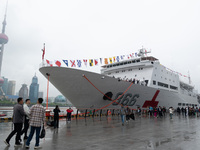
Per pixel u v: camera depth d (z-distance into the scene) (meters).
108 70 29.08
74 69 15.98
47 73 16.05
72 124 12.28
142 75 25.78
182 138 7.10
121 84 19.48
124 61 28.27
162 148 5.40
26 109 6.77
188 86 44.34
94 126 11.17
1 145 5.92
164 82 28.62
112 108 20.84
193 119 17.84
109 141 6.48
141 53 31.62
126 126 11.27
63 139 6.87
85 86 17.39
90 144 5.96
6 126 10.75
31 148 5.47
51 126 11.01
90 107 19.41
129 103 21.73
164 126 11.41
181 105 35.62
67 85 16.94
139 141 6.48
